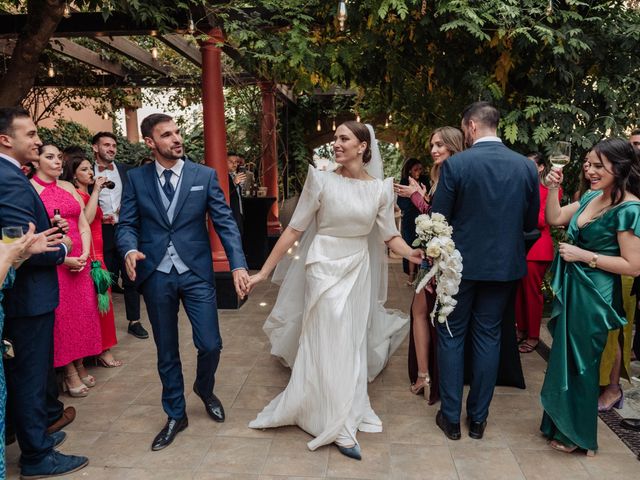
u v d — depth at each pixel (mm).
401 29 4914
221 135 5828
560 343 2684
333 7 5027
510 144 5020
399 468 2652
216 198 2949
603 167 2604
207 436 2977
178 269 2875
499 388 3652
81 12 5203
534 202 2838
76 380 3568
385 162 15461
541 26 4367
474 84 4750
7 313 2422
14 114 2373
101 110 10305
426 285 3188
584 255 2625
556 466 2666
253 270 8156
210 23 5234
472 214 2760
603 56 4738
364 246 3018
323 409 2840
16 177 2373
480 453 2793
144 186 2863
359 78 5711
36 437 2551
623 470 2627
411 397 3514
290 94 11727
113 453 2812
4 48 7020
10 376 2508
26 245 1889
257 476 2584
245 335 4852
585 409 2672
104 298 3818
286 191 12461
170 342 2939
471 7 4441
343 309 2836
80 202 3578
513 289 3080
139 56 8219
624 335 3170
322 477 2572
